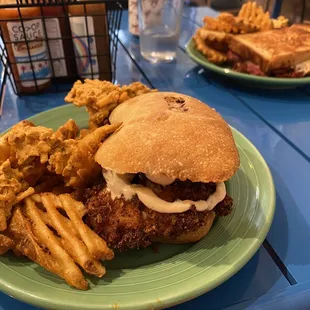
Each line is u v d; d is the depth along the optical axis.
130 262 0.25
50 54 0.48
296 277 0.26
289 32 0.58
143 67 0.58
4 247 0.24
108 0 0.45
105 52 0.50
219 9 0.89
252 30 0.58
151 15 0.58
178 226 0.25
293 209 0.32
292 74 0.50
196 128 0.26
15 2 0.44
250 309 0.24
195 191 0.26
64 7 0.46
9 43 0.45
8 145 0.27
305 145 0.41
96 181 0.29
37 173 0.27
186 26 0.76
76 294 0.22
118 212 0.26
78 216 0.25
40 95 0.50
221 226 0.27
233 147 0.26
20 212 0.25
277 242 0.29
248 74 0.50
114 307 0.21
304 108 0.48
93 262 0.23
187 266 0.24
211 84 0.54
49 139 0.27
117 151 0.26
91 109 0.33
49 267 0.23
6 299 0.24
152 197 0.26
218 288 0.25
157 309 0.21
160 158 0.25
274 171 0.36
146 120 0.27
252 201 0.29
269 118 0.46
